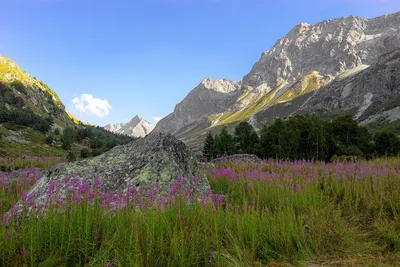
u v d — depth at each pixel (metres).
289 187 9.20
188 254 4.85
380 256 5.44
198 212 6.08
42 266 4.13
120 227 5.00
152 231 4.92
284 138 61.12
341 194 9.56
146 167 8.77
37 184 8.47
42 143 116.44
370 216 7.66
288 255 5.46
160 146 9.48
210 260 5.08
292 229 5.98
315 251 5.72
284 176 11.16
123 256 4.34
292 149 61.62
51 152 105.75
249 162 17.25
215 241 5.29
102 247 4.66
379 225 6.49
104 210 5.80
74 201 5.59
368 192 8.65
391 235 5.85
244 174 11.37
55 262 4.31
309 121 66.31
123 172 8.81
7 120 132.12
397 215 6.70
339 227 6.50
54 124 174.75
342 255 5.57
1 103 156.12
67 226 4.91
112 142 157.25
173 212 5.86
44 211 5.59
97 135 169.25
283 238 5.78
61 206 5.57
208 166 15.09
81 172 8.74
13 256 4.35
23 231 4.64
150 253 4.57
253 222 5.86
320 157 58.78
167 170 8.69
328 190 9.87
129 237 4.60
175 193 6.98
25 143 108.44
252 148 71.00
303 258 5.39
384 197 7.88
